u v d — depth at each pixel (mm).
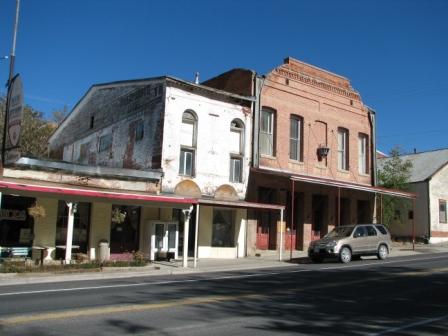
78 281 14836
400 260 22719
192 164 23859
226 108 25250
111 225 21219
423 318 9344
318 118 29672
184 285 13797
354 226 22906
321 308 10258
